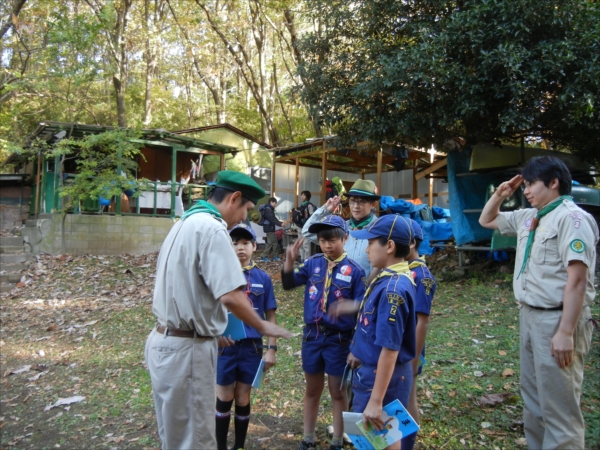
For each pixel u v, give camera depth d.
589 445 3.17
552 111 7.53
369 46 8.37
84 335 6.99
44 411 4.57
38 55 14.47
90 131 13.01
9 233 13.39
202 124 26.67
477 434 3.52
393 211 9.23
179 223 2.68
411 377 2.77
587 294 2.61
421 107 8.03
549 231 2.67
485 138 8.49
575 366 2.62
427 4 8.05
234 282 2.45
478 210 8.27
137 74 24.94
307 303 3.43
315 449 3.46
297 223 11.40
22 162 16.89
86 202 13.89
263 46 19.73
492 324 5.89
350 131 9.31
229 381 3.40
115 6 18.45
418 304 3.00
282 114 24.59
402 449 2.86
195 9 17.91
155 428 4.11
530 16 6.86
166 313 2.55
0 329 7.55
